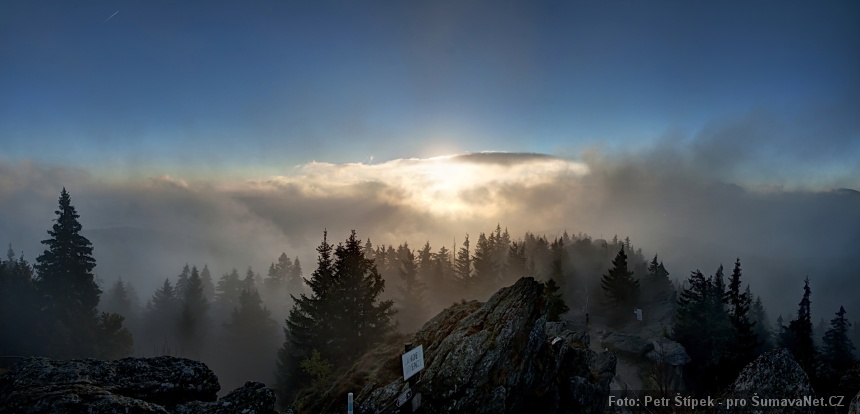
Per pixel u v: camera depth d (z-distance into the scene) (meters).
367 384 20.42
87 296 57.62
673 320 64.88
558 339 27.08
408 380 19.06
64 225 55.81
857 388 19.62
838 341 60.47
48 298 53.62
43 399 9.36
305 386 40.56
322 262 45.34
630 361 48.12
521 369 20.92
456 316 25.75
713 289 56.56
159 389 11.38
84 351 51.22
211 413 11.18
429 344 23.08
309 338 42.84
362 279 44.66
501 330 21.38
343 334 42.19
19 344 47.59
